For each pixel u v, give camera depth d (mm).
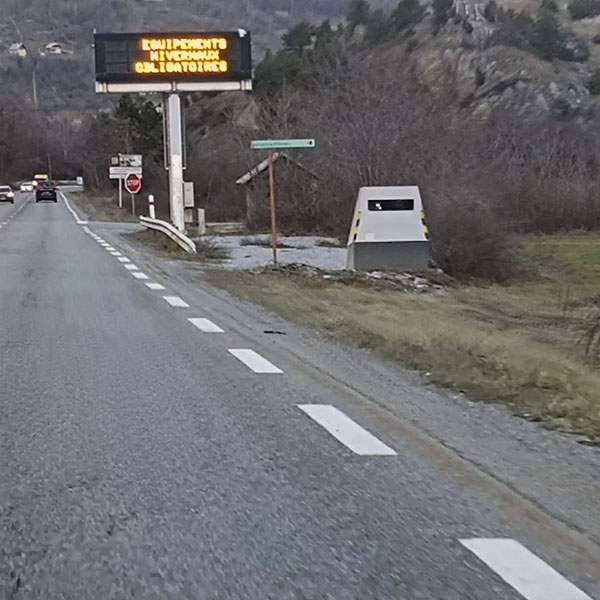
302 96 58062
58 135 176250
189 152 69375
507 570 4430
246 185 48969
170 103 34531
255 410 7699
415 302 20219
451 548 4699
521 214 49500
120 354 10328
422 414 7602
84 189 125250
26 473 5941
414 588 4207
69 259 24016
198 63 33969
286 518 5125
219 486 5688
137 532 4898
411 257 24812
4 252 26781
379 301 18719
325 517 5145
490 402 8055
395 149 38656
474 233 27609
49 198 90000
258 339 11555
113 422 7266
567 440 6793
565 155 59781
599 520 5133
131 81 33938
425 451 6488
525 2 133500
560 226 52438
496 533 4918
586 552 4676
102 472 5969
